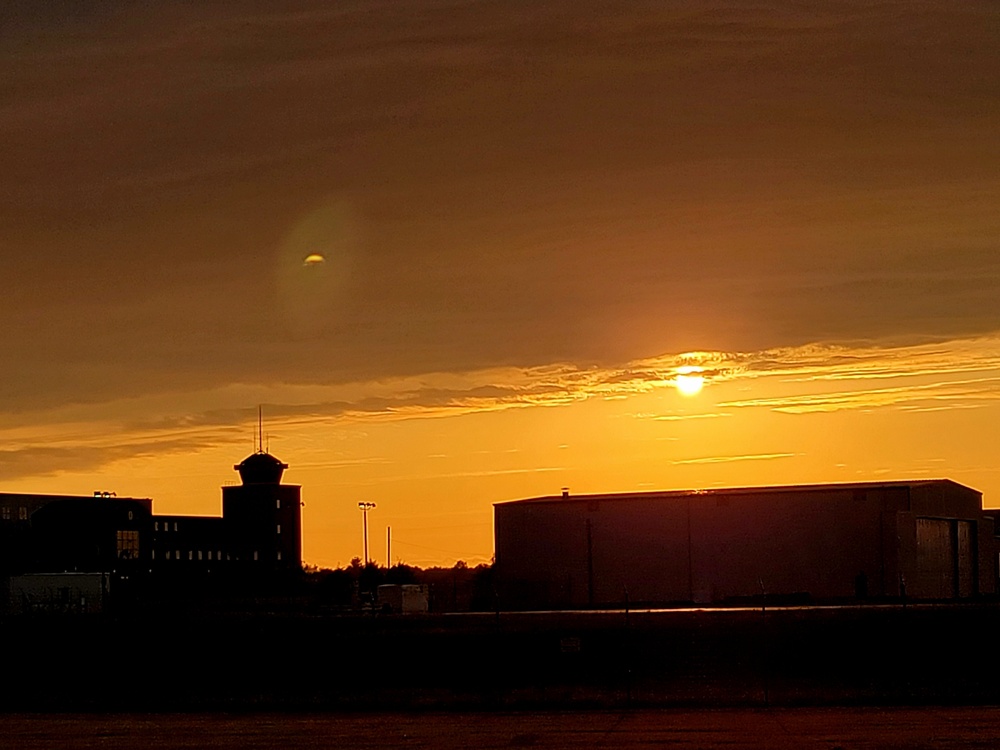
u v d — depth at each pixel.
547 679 44.75
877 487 85.25
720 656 45.91
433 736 33.00
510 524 94.38
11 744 34.25
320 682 46.69
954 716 34.41
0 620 63.72
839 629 47.12
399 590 93.62
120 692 46.31
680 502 89.75
